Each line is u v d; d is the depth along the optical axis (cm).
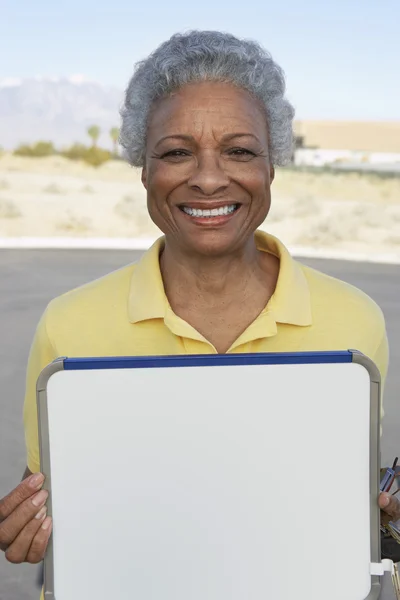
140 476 134
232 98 140
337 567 137
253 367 132
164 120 142
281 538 136
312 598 138
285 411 133
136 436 133
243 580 138
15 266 1150
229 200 143
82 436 133
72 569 137
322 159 6975
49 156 3541
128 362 131
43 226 1873
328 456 134
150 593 138
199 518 136
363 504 136
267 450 134
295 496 135
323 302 162
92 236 1783
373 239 1794
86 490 135
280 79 149
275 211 2131
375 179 3117
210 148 140
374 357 166
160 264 167
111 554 137
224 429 133
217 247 146
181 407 133
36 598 290
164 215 148
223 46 141
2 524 134
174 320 152
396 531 146
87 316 162
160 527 136
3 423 468
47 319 165
